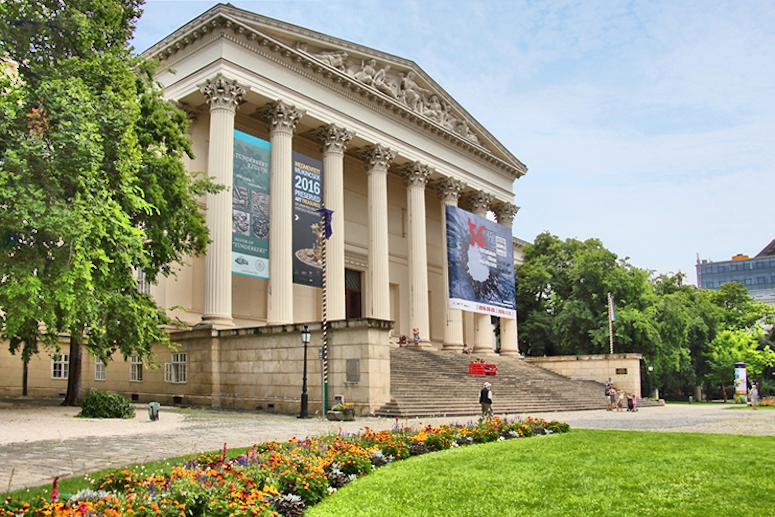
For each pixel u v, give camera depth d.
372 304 48.53
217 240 37.56
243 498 10.01
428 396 34.19
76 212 18.20
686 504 11.26
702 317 79.88
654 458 16.64
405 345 51.66
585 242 73.56
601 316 63.56
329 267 44.25
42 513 8.12
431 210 64.94
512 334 60.25
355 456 14.30
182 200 30.88
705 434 23.34
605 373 53.41
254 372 33.31
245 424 24.73
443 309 63.81
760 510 10.81
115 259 22.14
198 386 35.47
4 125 18.34
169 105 31.80
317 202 43.31
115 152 21.75
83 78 23.36
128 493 9.59
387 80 52.25
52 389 42.38
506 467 15.16
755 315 94.25
